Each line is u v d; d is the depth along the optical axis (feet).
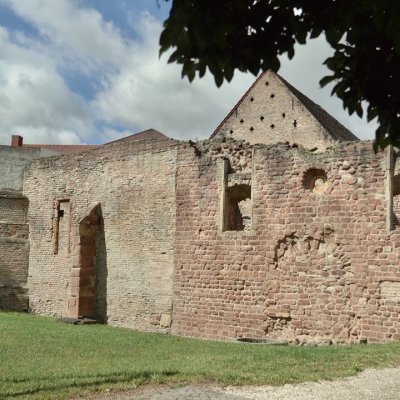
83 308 68.69
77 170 75.56
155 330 61.26
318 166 49.67
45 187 81.00
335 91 15.25
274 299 51.29
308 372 29.84
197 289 57.67
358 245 46.75
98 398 24.54
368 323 45.60
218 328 55.21
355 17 13.57
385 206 45.65
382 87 14.71
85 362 35.70
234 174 56.08
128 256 66.03
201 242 57.93
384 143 15.28
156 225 63.00
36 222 81.97
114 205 68.80
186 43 13.20
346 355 35.40
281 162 52.21
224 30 13.04
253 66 14.39
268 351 38.37
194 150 59.93
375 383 27.63
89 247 69.82
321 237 48.93
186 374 29.09
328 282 48.14
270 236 52.11
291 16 13.84
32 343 45.47
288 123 107.45
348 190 47.73
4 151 93.76
